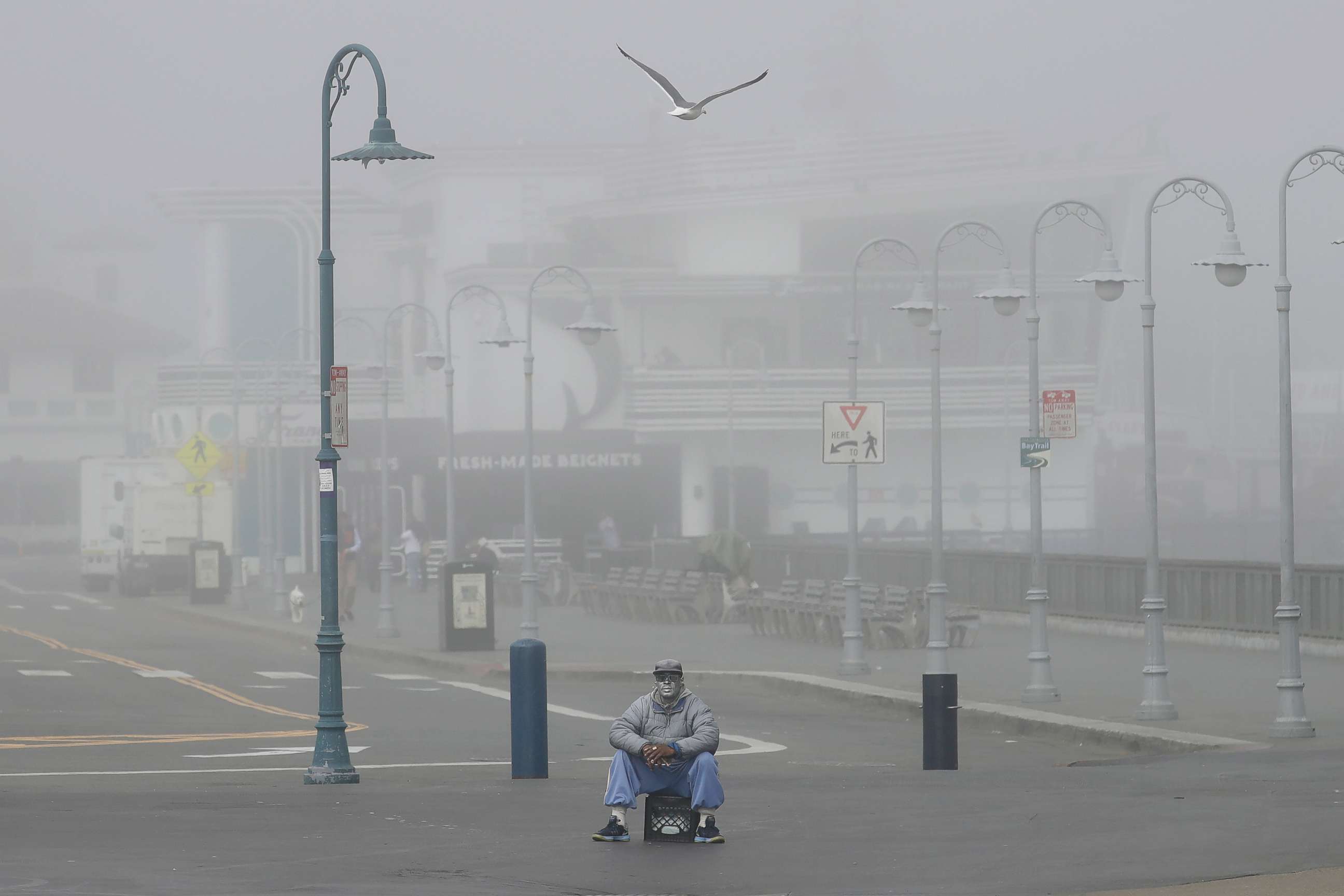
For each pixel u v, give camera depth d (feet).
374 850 158.71
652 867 149.48
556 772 240.32
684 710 165.58
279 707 340.59
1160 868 141.59
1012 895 132.36
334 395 225.56
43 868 147.43
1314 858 143.84
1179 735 252.62
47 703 345.92
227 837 166.61
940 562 339.77
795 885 139.54
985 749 266.16
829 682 349.61
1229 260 264.93
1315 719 270.87
